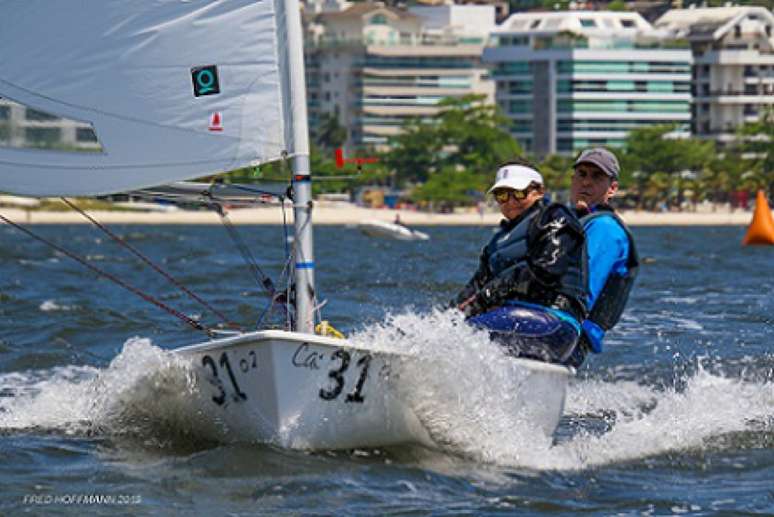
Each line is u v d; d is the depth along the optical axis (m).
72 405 35.44
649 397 39.75
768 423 35.06
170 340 51.84
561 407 32.00
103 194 31.11
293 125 30.61
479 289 32.53
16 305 64.88
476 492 27.28
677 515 25.91
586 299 31.97
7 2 30.94
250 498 26.30
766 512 26.06
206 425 30.34
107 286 81.00
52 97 31.00
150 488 26.95
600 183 33.44
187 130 30.75
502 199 31.97
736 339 52.22
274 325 32.19
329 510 25.64
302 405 28.53
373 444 29.97
